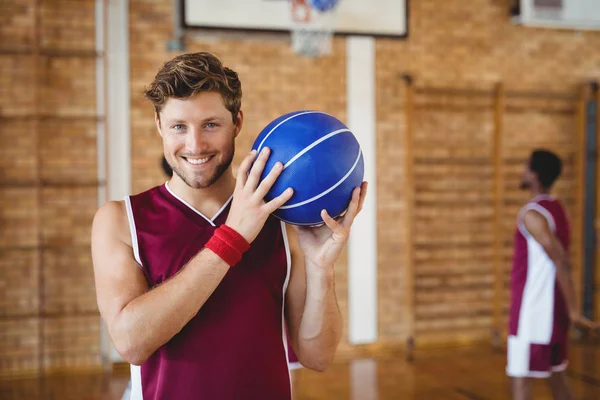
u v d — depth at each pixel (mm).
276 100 4965
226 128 1084
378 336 5109
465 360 4820
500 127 5254
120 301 1071
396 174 5180
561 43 5551
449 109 5305
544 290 2736
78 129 4660
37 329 4594
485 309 5367
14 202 4578
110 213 1152
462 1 5320
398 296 5156
